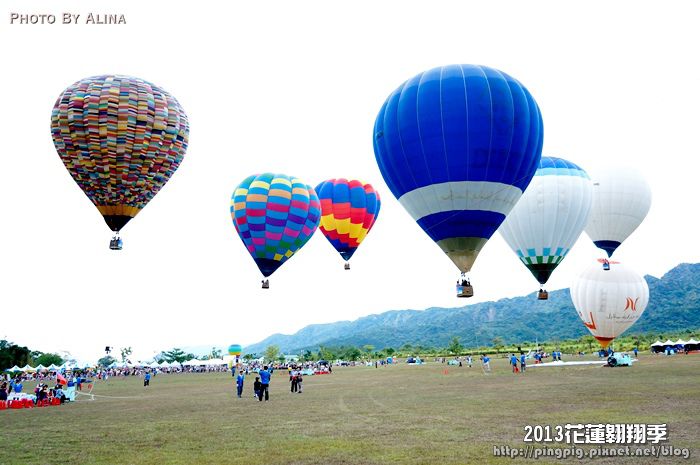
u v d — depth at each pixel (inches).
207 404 878.4
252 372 2669.8
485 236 855.1
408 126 848.3
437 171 832.3
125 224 1061.1
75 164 1003.9
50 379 2534.5
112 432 573.3
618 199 1473.9
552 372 1398.9
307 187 1455.5
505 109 826.2
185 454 436.5
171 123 1050.7
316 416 652.7
